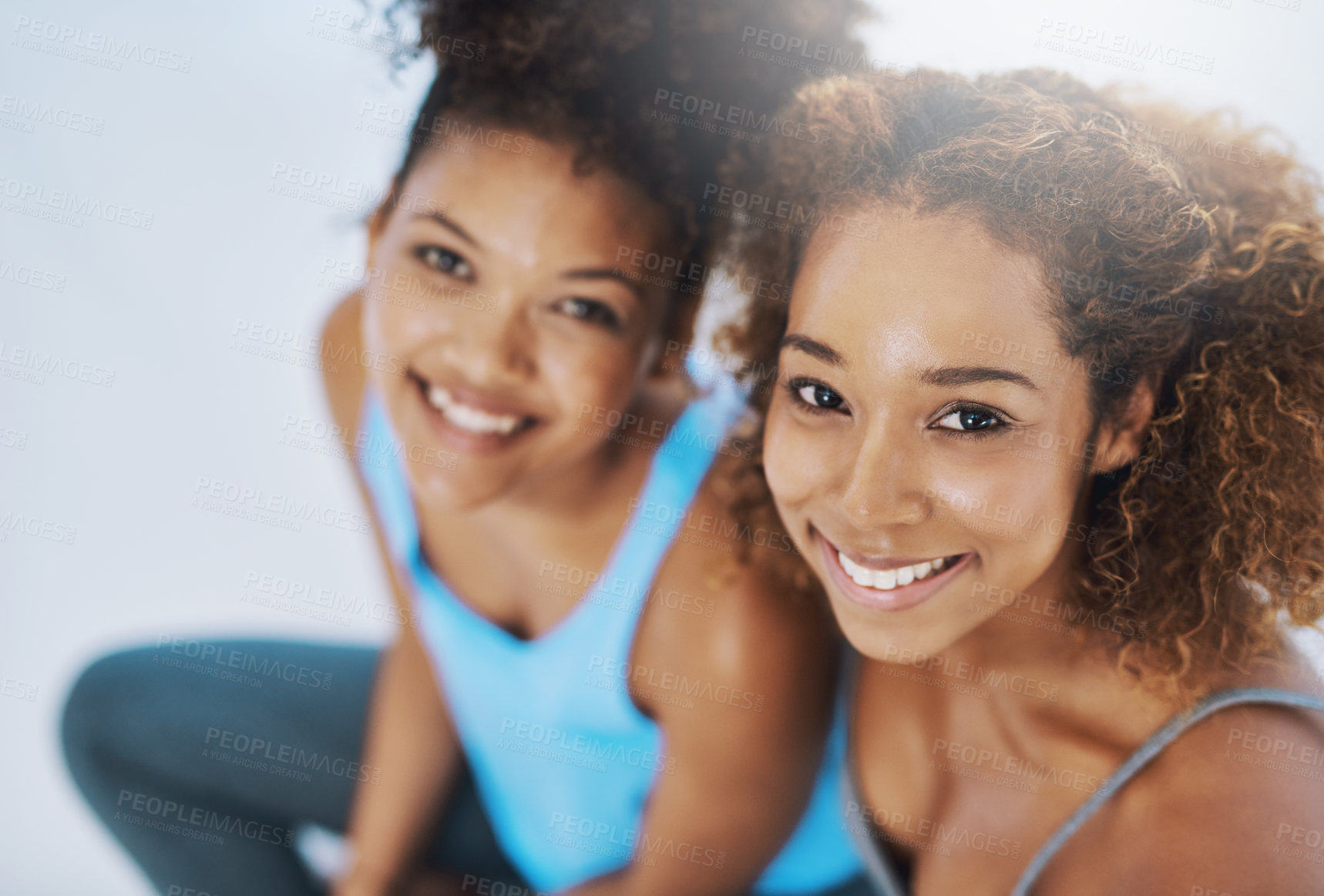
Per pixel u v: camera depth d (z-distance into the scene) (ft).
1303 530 3.13
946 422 2.99
